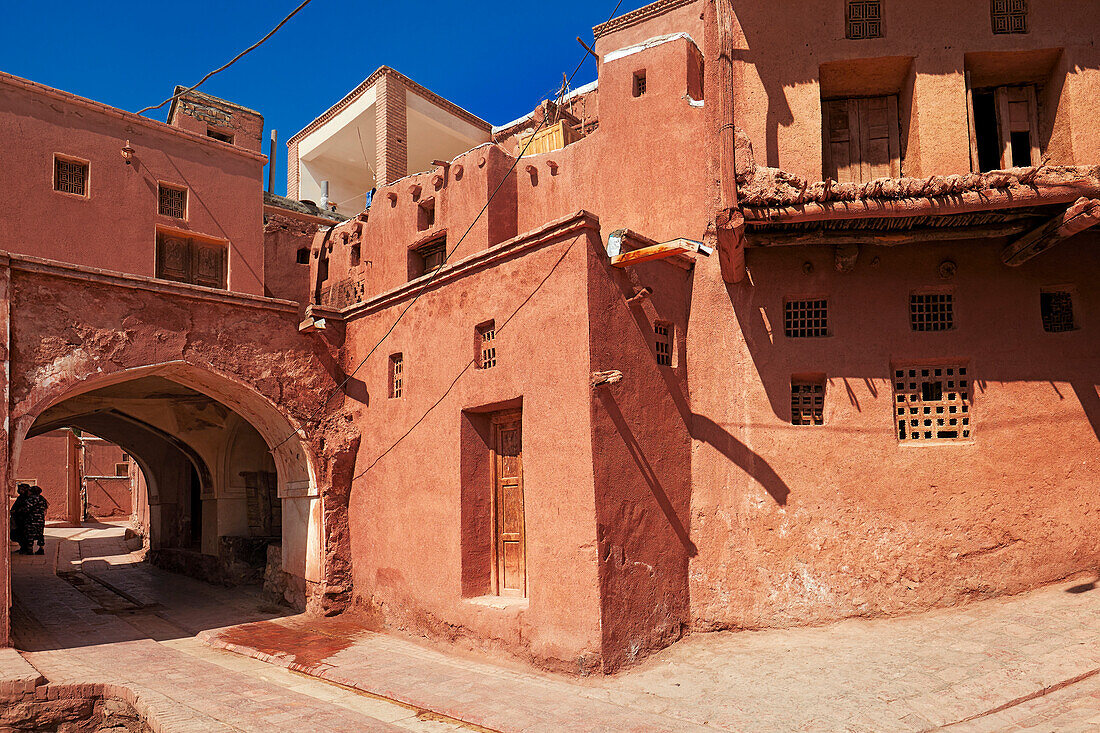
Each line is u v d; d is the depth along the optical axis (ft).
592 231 29.17
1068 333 32.53
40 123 41.73
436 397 35.32
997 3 32.22
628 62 38.34
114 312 34.65
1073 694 22.34
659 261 32.76
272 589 44.80
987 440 32.04
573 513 28.09
